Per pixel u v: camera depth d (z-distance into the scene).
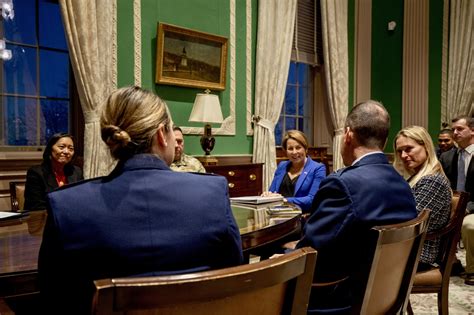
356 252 1.47
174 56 4.71
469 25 6.56
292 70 6.42
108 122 1.02
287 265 0.84
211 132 4.86
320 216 1.51
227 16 5.25
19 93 4.01
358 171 1.55
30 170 3.28
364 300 1.26
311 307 1.56
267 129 5.50
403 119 7.11
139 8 4.49
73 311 0.93
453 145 5.28
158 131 1.04
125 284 0.70
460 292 3.25
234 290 0.77
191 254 0.91
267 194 2.73
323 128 6.63
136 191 0.93
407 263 1.45
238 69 5.38
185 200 0.94
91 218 0.89
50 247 0.90
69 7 3.86
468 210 3.77
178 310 0.79
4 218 2.01
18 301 1.73
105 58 4.13
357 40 6.85
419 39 6.96
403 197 1.55
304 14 6.33
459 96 6.64
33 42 4.08
